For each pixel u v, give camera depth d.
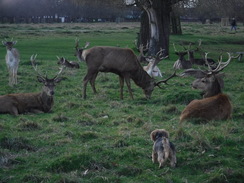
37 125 9.54
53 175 6.79
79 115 10.95
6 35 41.88
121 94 13.51
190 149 7.98
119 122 10.16
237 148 7.99
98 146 7.95
